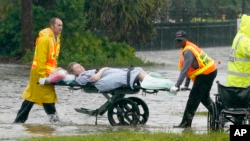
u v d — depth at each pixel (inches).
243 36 1585.9
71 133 1599.4
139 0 5034.5
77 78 1786.4
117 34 5064.0
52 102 1863.9
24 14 4640.8
